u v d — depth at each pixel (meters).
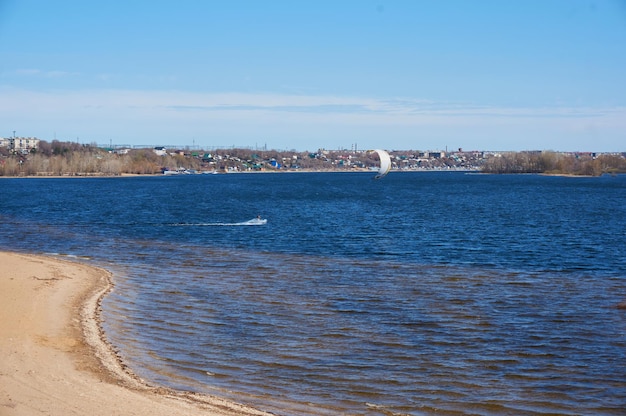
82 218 82.88
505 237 61.16
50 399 16.61
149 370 20.05
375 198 131.38
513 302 30.62
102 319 26.28
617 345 23.42
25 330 23.75
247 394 18.19
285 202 117.44
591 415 17.27
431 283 35.59
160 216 86.00
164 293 31.95
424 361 21.39
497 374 20.23
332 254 48.84
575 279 37.62
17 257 42.44
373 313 27.97
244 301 30.14
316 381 19.39
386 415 16.98
